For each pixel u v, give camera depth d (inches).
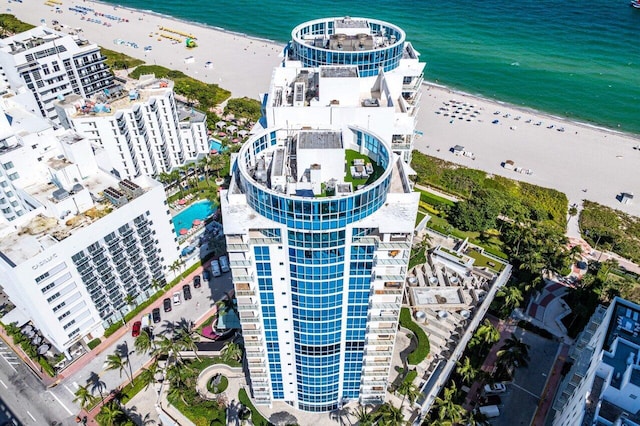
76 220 4579.2
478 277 5457.7
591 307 5103.3
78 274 4493.1
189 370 4325.8
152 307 5369.1
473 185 7199.8
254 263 3100.4
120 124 6264.8
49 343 4921.3
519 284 5280.5
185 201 6958.7
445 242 6092.5
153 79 7194.9
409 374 4333.2
